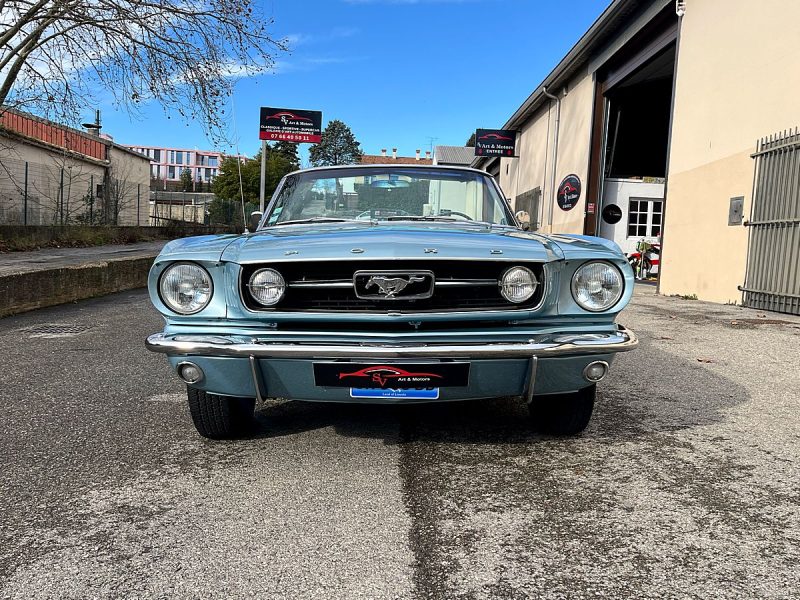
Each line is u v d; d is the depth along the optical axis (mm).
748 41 8828
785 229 7949
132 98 13805
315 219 4082
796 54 7793
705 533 2338
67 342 6297
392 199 4281
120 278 11523
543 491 2715
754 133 8648
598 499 2633
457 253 2795
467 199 4316
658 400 4160
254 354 2740
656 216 16031
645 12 12164
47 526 2408
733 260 9141
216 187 55812
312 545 2252
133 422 3707
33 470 2969
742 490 2725
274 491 2725
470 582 2010
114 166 29781
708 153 9875
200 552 2207
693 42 10453
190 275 2863
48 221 20281
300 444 3326
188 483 2814
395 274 2762
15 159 19391
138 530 2371
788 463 3039
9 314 8234
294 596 1934
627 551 2207
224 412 3186
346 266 2801
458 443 3330
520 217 4316
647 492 2701
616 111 16109
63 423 3680
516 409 3959
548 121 19812
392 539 2295
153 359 5480
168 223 27281
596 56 15328
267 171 54219
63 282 9539
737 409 3957
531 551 2207
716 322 7480
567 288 2875
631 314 8234
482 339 2795
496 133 24266
